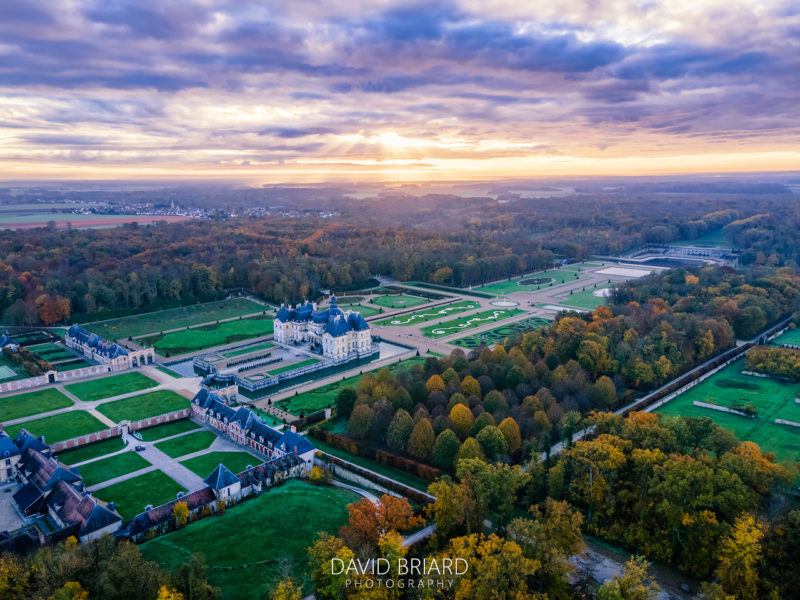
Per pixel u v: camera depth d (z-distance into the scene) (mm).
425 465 196125
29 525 163750
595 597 137625
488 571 124938
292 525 161250
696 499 149250
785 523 137375
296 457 195375
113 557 127625
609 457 166250
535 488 175375
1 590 121375
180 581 124562
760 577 132625
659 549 151000
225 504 172125
